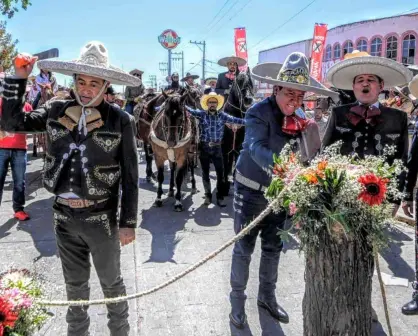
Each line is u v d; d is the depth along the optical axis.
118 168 2.49
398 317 3.45
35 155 11.40
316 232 2.20
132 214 2.53
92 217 2.42
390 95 8.55
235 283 3.30
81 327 2.66
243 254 3.26
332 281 2.25
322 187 2.19
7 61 17.80
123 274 4.16
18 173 5.77
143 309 3.52
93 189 2.38
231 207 6.62
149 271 4.24
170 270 4.27
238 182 3.20
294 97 2.88
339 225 2.14
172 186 7.20
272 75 3.49
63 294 3.67
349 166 2.27
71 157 2.36
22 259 4.52
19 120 2.35
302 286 3.93
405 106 7.87
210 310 3.52
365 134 3.10
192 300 3.67
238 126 6.97
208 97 6.52
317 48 16.64
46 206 6.48
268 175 3.01
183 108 6.30
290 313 3.50
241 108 7.34
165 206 6.66
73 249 2.53
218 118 6.57
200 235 5.32
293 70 2.85
